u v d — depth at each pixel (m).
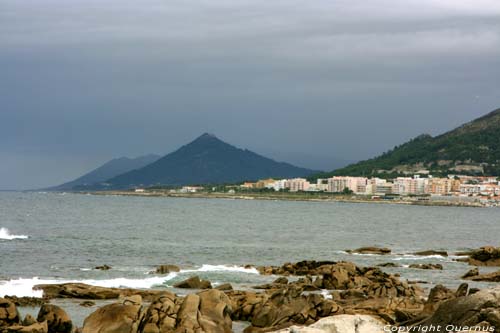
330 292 59.88
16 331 38.69
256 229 167.00
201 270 76.94
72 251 98.00
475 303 34.03
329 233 161.50
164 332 38.88
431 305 43.59
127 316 40.09
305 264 78.12
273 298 48.16
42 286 57.19
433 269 85.38
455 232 184.12
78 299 55.00
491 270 86.00
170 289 62.47
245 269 79.00
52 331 41.06
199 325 39.19
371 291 59.69
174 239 128.38
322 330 29.81
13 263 81.25
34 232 133.62
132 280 67.06
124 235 133.25
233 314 47.97
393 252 115.69
